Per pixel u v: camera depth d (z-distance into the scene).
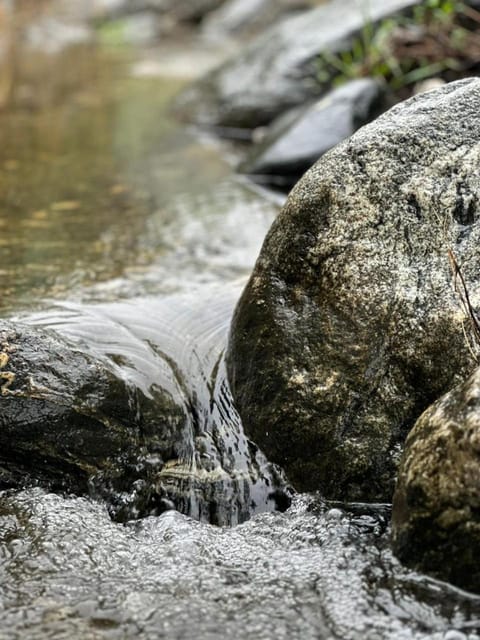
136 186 2.82
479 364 1.92
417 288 1.95
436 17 3.28
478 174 1.96
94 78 4.87
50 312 2.17
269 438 2.00
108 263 2.38
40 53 5.94
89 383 1.99
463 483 1.81
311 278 1.98
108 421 1.99
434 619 1.80
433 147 1.97
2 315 2.17
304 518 1.94
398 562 1.86
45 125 3.64
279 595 1.84
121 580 1.86
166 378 2.07
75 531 1.92
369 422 1.95
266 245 2.03
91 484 1.98
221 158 3.27
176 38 7.38
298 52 3.70
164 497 1.99
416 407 1.94
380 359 1.95
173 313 2.17
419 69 3.26
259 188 2.87
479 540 1.80
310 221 1.98
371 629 1.80
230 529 1.94
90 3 7.94
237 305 2.07
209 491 1.99
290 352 1.98
